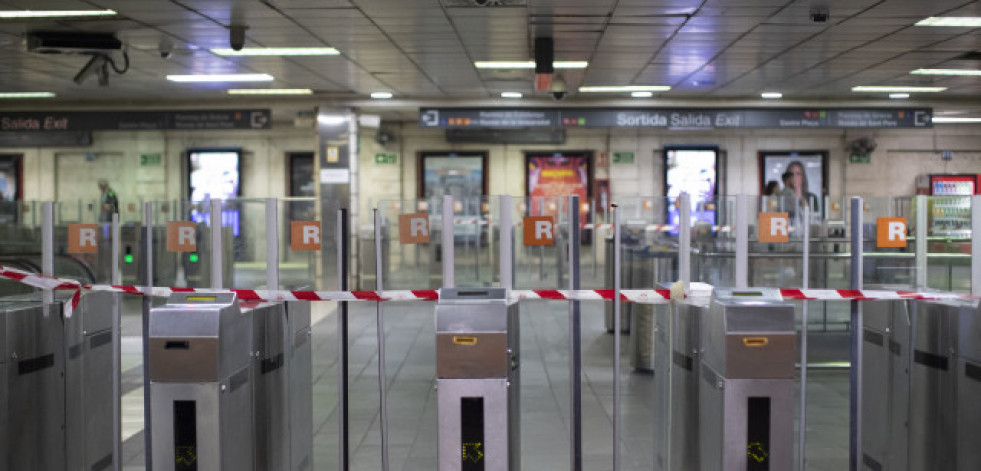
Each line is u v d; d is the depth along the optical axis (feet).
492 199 33.88
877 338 16.30
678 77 42.45
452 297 13.39
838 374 25.67
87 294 15.87
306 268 25.03
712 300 13.15
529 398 22.52
